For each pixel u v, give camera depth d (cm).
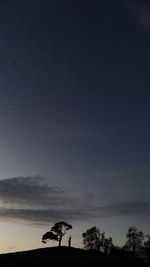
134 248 14275
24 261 11575
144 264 11694
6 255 12912
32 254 13000
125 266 11206
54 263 11225
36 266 10788
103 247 15838
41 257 12312
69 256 12525
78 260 11775
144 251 14225
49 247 14850
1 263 11312
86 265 10988
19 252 13588
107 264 11306
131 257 12794
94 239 15975
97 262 11531
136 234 14500
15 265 10975
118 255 13062
